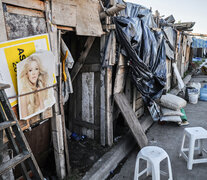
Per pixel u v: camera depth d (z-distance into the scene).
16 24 1.89
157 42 4.55
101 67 3.53
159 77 4.25
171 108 4.95
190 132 3.23
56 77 2.56
